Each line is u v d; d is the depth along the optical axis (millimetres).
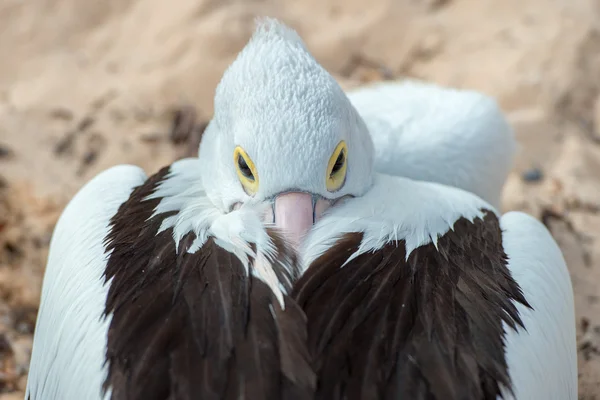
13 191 11539
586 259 10570
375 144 8492
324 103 6480
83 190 7645
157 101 12891
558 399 6176
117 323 5672
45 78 13398
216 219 6391
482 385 5371
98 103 12883
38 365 7000
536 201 11367
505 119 9336
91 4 14344
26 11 14281
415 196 6883
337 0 14297
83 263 6520
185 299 5641
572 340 6848
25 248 10898
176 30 13680
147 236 6438
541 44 13422
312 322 5422
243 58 6797
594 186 11633
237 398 5027
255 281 5688
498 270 6371
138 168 7930
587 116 12828
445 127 8719
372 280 5824
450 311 5738
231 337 5332
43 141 12273
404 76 13406
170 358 5285
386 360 5301
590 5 14273
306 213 6262
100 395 5383
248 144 6422
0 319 10078
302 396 5035
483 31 13883
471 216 6934
